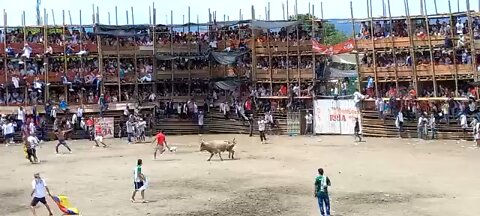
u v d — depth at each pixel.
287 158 42.81
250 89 65.50
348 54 64.62
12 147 53.12
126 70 65.25
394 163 39.41
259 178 34.47
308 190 30.70
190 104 63.78
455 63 55.09
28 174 37.62
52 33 64.25
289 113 60.47
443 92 55.91
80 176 36.31
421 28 57.62
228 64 65.62
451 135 52.38
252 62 65.38
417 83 57.03
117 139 58.66
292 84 64.56
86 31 64.50
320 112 59.75
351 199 28.31
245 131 62.06
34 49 62.00
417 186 31.23
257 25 63.94
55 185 33.41
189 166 39.50
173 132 63.03
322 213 24.84
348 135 58.16
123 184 33.28
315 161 41.09
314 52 62.72
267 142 53.91
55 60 64.31
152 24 65.94
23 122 57.78
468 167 37.03
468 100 52.69
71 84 62.59
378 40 58.91
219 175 35.72
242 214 25.72
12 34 63.06
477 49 54.41
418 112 54.50
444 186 31.03
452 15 55.44
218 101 65.06
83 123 59.75
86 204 28.23
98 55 64.12
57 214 26.48
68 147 48.62
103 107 62.06
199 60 67.38
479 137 47.44
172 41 66.38
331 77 62.25
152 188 31.94
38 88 61.06
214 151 41.97
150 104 64.25
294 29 65.12
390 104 56.16
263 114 62.03
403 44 57.78
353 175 34.94
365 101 57.88
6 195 31.16
